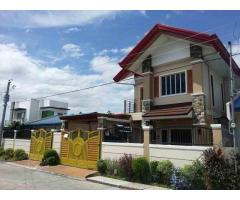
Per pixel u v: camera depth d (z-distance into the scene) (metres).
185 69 16.03
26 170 15.18
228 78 18.69
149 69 17.58
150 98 17.20
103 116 18.25
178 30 15.54
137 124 19.47
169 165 10.73
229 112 10.71
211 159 9.45
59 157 16.81
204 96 14.59
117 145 13.50
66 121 21.61
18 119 43.66
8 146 23.08
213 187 9.16
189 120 15.25
